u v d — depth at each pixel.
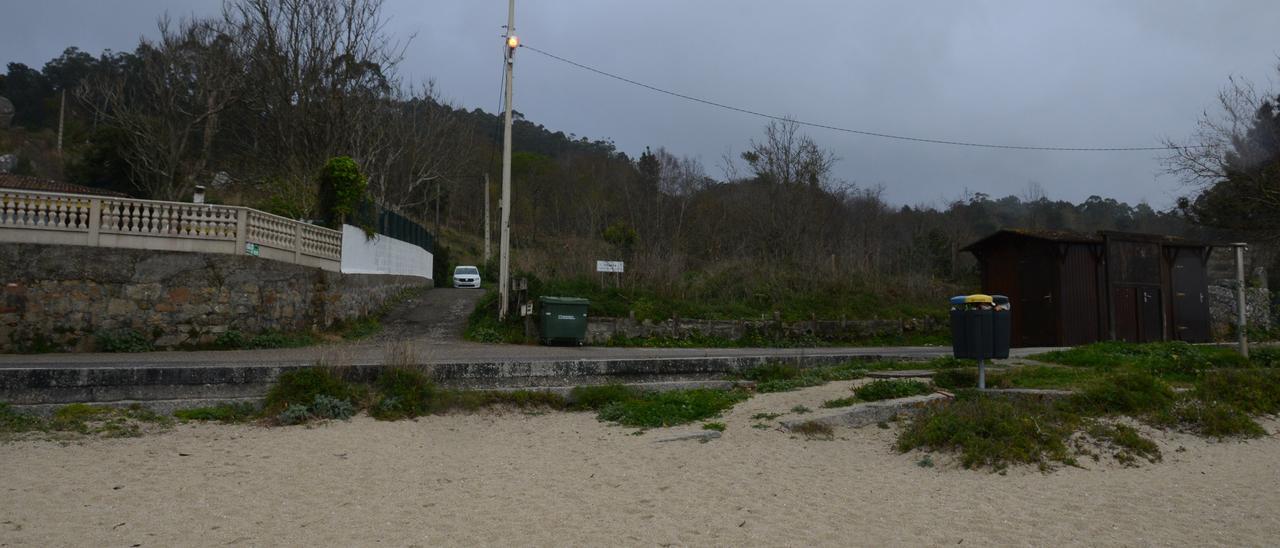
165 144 42.09
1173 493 7.14
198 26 43.12
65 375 9.98
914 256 33.62
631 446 9.35
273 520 6.20
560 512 6.52
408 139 47.22
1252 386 11.13
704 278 25.44
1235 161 27.27
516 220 55.12
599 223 40.41
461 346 18.27
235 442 9.14
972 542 5.63
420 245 32.91
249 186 43.69
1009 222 57.69
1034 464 8.05
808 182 36.81
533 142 89.44
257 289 16.84
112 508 6.48
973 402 9.60
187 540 5.61
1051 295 19.73
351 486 7.43
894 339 23.89
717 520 6.24
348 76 35.19
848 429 9.85
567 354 16.16
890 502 6.82
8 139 54.06
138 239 15.98
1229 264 31.62
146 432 9.41
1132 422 9.63
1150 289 20.42
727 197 42.47
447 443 9.52
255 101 38.28
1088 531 5.92
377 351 15.33
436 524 6.11
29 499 6.70
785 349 20.39
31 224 15.24
